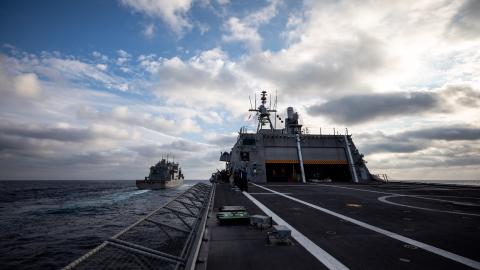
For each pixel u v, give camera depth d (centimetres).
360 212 1193
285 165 4572
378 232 824
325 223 959
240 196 1880
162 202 6150
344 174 4303
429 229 859
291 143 4400
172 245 950
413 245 689
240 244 704
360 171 4150
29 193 9675
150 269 530
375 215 1117
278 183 3584
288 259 595
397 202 1540
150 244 1706
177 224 2475
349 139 4522
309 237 769
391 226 906
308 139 4422
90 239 2755
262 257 607
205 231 837
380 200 1634
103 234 2988
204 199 1662
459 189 2488
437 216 1087
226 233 816
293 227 895
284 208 1315
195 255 589
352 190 2384
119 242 548
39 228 3309
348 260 586
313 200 1641
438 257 602
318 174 4494
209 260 589
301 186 2945
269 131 4853
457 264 561
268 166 4575
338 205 1416
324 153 4316
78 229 3253
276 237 716
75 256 2186
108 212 4659
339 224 941
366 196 1872
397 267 545
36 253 2255
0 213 4581
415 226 903
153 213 793
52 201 6625
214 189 2494
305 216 1096
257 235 794
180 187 11669
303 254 626
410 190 2386
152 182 9106
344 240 738
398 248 666
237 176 2708
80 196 8119
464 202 1528
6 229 3253
